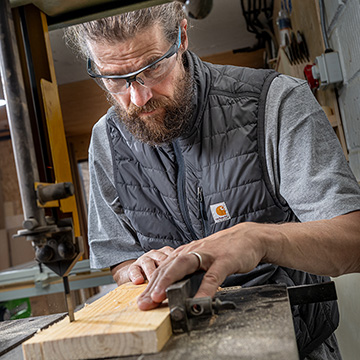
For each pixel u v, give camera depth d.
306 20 1.93
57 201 0.74
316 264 0.90
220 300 0.76
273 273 1.11
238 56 3.79
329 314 1.14
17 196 4.19
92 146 1.38
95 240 1.40
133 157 1.28
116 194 1.38
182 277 0.75
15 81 0.68
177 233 1.26
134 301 0.84
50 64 0.86
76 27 1.13
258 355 0.53
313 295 0.85
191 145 1.17
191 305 0.68
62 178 0.85
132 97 1.06
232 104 1.15
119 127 1.29
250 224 0.92
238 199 1.13
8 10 0.69
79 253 0.73
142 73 1.02
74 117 4.18
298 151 1.05
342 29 1.42
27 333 0.86
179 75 1.11
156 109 1.09
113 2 0.80
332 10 1.49
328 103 1.75
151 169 1.24
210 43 3.63
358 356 1.52
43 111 0.83
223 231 0.90
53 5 0.81
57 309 2.72
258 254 0.85
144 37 0.98
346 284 1.56
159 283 0.74
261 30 3.36
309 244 0.89
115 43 0.97
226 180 1.14
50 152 0.83
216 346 0.59
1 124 3.66
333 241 0.90
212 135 1.15
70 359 0.65
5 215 4.15
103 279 2.30
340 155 1.05
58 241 0.72
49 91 0.85
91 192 1.43
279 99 1.09
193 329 0.68
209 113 1.16
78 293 3.21
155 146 1.21
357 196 0.98
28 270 2.31
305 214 1.03
